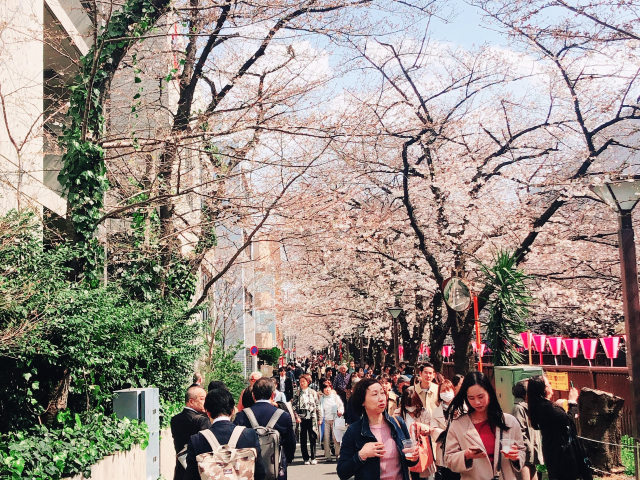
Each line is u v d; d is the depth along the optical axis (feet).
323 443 55.36
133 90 64.69
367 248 74.43
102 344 32.63
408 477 16.76
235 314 120.26
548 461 22.18
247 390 26.16
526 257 64.44
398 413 29.55
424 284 77.71
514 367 34.19
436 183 65.57
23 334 25.23
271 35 46.11
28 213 29.14
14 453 20.01
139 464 30.60
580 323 87.04
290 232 51.13
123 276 47.09
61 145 38.29
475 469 17.52
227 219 49.98
